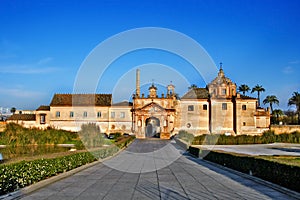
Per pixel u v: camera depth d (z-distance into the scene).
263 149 43.16
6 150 32.59
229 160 19.97
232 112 78.44
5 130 41.97
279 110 114.06
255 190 12.90
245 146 51.50
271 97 115.50
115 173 17.80
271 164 14.24
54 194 11.99
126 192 12.48
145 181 15.11
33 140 40.62
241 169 17.83
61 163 16.75
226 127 77.88
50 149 33.75
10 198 10.73
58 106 84.44
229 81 79.00
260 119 77.88
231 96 78.50
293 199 11.26
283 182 13.05
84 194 12.03
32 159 15.11
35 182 13.55
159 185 14.05
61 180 15.27
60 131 46.00
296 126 74.62
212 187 13.58
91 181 15.02
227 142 56.72
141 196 11.77
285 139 60.88
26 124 84.19
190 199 11.30
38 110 84.75
